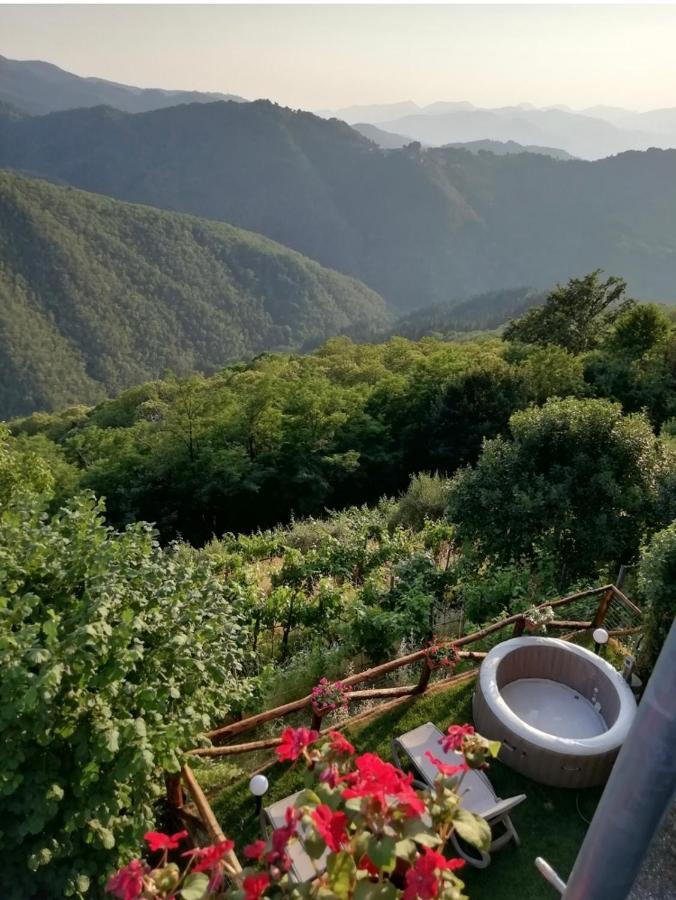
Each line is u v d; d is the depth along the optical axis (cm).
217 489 2509
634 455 943
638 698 616
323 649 777
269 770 543
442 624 845
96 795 364
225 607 534
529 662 601
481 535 972
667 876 428
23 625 377
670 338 2580
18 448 2970
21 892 352
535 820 494
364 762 231
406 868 273
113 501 2658
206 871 244
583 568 930
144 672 421
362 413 2809
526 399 2316
